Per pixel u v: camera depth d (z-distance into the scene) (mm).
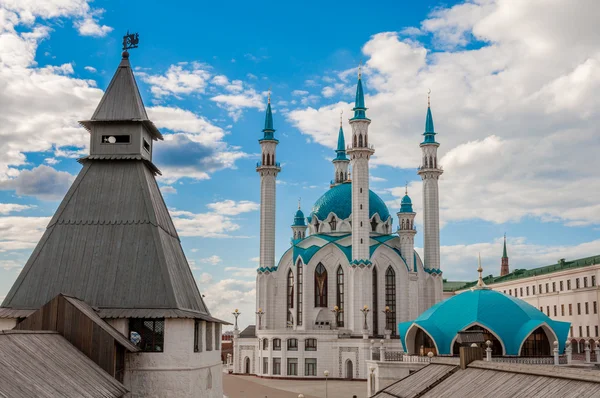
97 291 48969
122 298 48688
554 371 31547
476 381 36562
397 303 144375
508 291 183750
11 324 47844
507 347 81938
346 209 157000
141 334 47688
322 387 112500
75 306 40375
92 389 34156
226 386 113250
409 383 44062
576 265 151375
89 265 50062
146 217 51906
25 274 49938
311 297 144000
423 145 157750
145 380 46438
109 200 52781
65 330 40031
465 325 83312
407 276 145750
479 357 40875
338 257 145250
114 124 55031
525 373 33688
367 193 141500
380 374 83250
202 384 51000
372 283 142875
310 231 161375
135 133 54844
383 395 45094
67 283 49375
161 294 48688
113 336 40406
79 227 51656
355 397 83125
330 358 130750
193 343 48750
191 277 56594
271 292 150750
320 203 161500
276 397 95312
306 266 144875
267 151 154875
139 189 53250
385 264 145375
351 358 129000
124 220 51781
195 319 49406
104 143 54781
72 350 38344
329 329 137000
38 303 48875
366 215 140625
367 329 130375
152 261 50031
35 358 33156
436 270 154500
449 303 88375
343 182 167250
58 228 51656
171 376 46719
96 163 54562
